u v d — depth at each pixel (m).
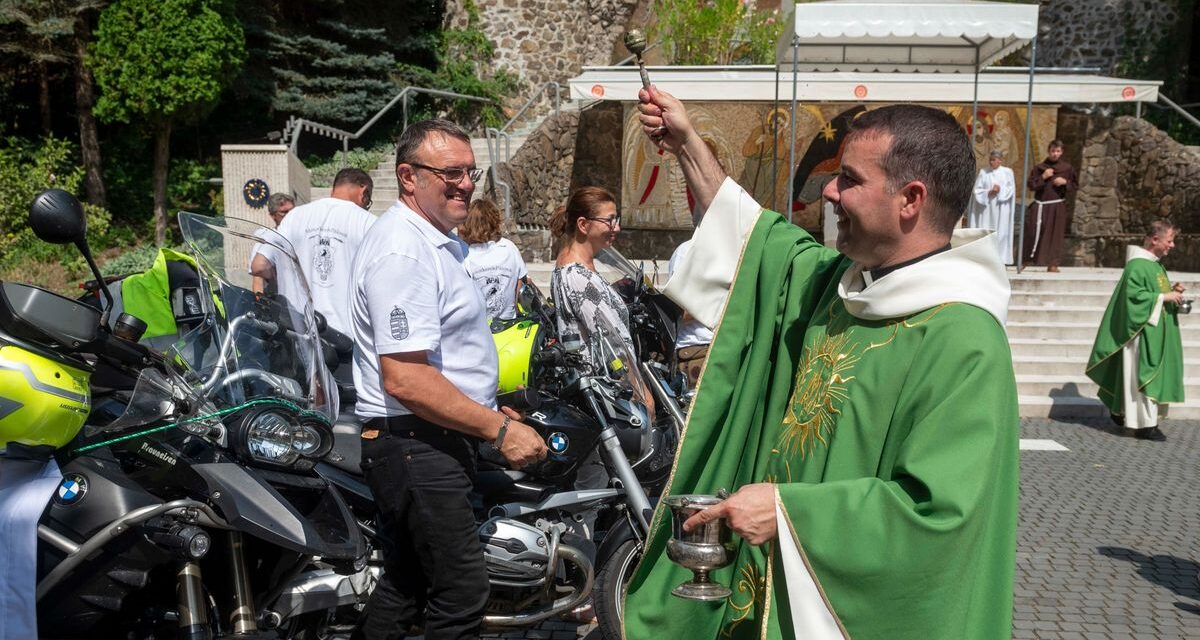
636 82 13.98
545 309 4.61
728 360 2.33
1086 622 4.44
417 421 2.87
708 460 2.32
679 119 2.42
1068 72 15.61
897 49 12.31
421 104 19.66
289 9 19.22
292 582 2.96
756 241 2.37
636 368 4.14
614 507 3.78
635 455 3.82
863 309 1.91
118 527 2.55
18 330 2.48
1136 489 6.77
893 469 1.78
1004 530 1.76
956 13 10.18
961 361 1.75
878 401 1.85
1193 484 6.90
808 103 15.07
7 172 15.46
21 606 2.49
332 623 3.22
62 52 16.52
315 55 18.89
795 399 2.06
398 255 2.77
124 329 2.69
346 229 5.20
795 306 2.25
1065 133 15.58
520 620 3.47
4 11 15.75
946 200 1.87
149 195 18.16
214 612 2.80
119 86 15.79
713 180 2.44
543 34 20.00
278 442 2.84
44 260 15.09
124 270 14.61
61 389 2.51
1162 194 14.92
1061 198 13.31
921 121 1.87
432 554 2.88
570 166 15.84
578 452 3.62
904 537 1.67
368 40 19.14
